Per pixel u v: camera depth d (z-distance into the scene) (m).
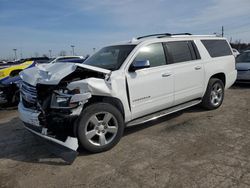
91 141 4.03
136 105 4.55
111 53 5.02
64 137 4.05
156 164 3.63
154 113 5.00
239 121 5.36
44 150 4.39
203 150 4.00
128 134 4.89
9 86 8.27
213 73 6.05
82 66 3.97
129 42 5.07
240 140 4.33
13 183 3.35
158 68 4.88
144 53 4.77
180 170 3.42
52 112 3.91
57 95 3.88
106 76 4.14
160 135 4.75
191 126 5.17
